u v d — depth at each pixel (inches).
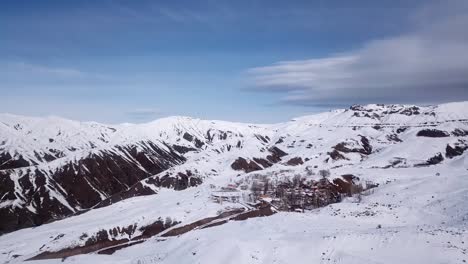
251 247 1808.6
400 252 1680.6
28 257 4057.6
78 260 2755.9
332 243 1784.0
